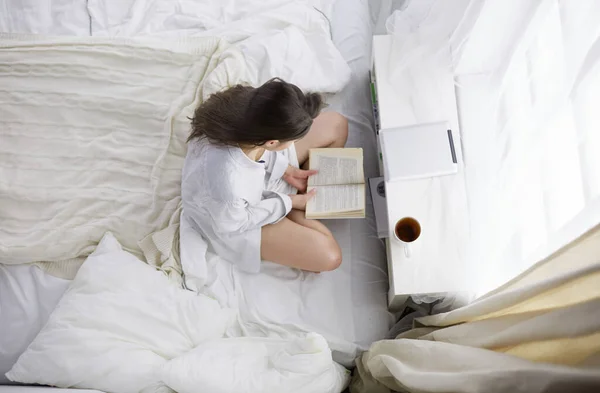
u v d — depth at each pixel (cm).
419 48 155
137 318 149
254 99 121
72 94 179
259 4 201
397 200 146
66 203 167
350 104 192
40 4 201
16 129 175
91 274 153
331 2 207
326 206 159
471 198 144
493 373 88
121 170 173
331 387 142
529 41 130
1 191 167
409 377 118
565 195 106
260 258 164
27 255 161
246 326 160
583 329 73
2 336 154
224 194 141
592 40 95
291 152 170
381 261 171
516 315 98
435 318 140
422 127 149
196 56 187
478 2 135
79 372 139
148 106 179
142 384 140
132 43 188
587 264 72
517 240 125
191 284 161
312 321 160
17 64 182
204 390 136
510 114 138
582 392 70
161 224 169
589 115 94
